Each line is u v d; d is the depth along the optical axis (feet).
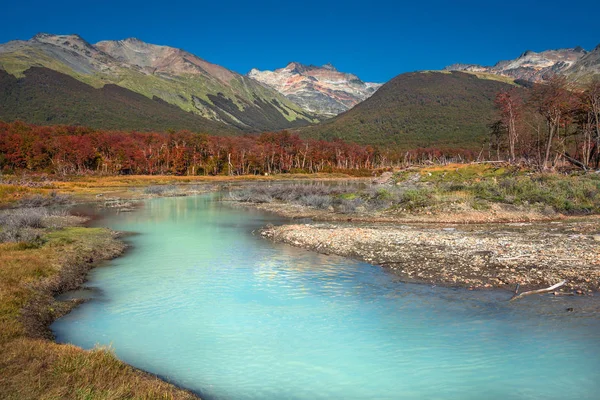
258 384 30.86
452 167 205.87
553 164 212.64
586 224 93.71
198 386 30.58
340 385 30.66
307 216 122.72
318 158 512.22
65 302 47.65
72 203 164.35
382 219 111.45
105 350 33.17
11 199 164.04
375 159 583.99
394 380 31.19
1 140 357.00
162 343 37.50
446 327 39.86
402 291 50.70
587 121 228.63
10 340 34.32
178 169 419.13
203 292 51.44
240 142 491.72
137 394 27.09
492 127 299.58
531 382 30.60
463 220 105.40
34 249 68.33
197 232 96.27
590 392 29.22
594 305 43.93
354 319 42.27
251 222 112.68
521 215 106.83
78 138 395.55
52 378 28.09
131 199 183.21
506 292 48.96
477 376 31.50
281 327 40.65
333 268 62.08
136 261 67.92
